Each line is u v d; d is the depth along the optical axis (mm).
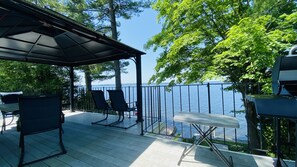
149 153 2475
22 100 2229
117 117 5148
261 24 2816
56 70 8953
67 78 9398
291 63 1265
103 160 2307
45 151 2662
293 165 1963
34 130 2379
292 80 1256
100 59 5574
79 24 2729
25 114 2277
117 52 4676
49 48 4836
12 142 3098
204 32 3957
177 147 2670
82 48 4746
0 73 8195
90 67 9258
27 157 2457
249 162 2090
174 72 4125
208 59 3984
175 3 3836
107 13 8578
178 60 4133
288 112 1271
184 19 3920
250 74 3404
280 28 3350
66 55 5414
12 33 3312
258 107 1398
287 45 2701
